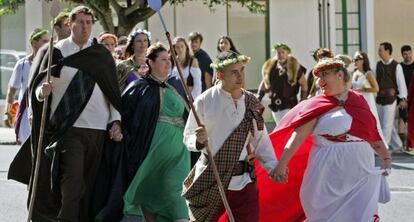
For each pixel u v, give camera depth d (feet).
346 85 23.62
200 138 21.36
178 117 26.66
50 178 25.98
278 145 24.49
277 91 46.65
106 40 33.96
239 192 22.12
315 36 73.36
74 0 60.75
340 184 23.44
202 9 72.18
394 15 75.36
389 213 32.24
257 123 22.30
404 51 53.67
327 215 23.62
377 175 23.56
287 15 73.05
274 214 25.21
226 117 21.95
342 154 23.31
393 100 51.57
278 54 46.70
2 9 66.49
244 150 22.17
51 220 26.35
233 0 68.23
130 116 26.37
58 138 25.34
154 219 26.99
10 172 27.02
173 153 26.48
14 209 33.17
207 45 72.43
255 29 73.10
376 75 51.85
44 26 71.26
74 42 25.79
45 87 24.27
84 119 25.40
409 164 46.52
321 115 23.48
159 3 22.81
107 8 61.41
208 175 22.09
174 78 26.96
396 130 53.31
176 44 37.91
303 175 24.66
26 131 32.53
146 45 29.63
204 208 22.45
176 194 26.48
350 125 23.36
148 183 26.71
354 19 73.82
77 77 25.40
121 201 26.07
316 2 73.05
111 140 26.13
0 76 72.59
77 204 25.36
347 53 73.82
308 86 47.75
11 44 72.54
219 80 22.36
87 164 25.85
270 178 23.85
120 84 29.07
